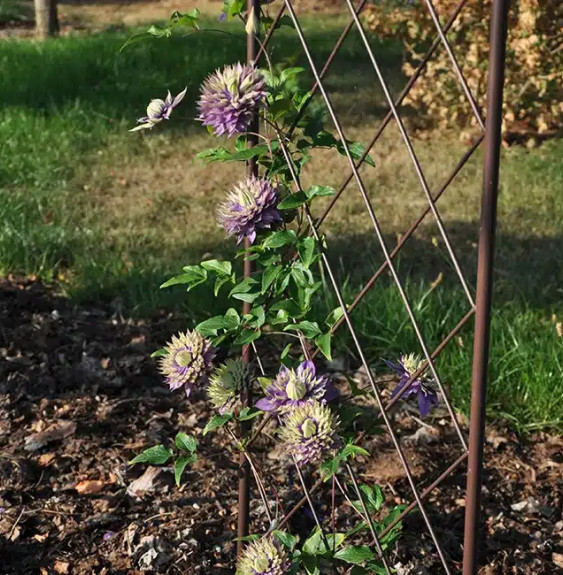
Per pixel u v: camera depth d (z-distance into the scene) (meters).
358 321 4.68
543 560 3.09
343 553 2.24
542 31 7.71
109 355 4.53
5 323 4.84
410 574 2.95
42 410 4.00
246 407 2.45
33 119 8.73
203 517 3.26
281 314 2.34
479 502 2.02
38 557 3.04
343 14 16.22
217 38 12.76
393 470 3.60
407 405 4.14
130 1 18.62
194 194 7.27
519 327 4.56
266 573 2.23
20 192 6.98
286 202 2.20
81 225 6.48
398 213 6.71
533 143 8.11
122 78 10.25
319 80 2.17
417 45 8.99
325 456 2.09
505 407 4.06
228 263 2.46
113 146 8.32
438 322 4.64
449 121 8.69
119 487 3.45
